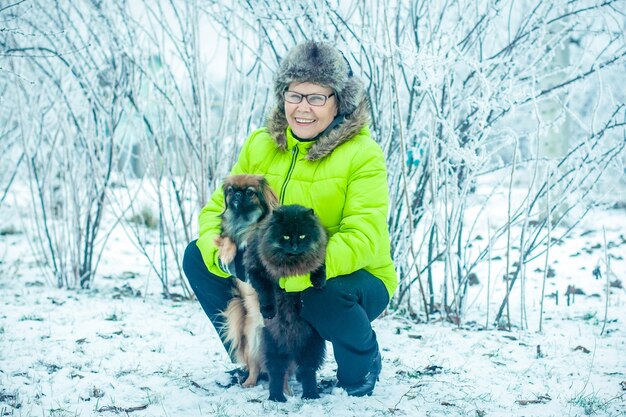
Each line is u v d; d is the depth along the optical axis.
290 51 3.32
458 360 3.98
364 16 4.75
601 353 4.12
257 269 3.01
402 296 5.16
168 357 3.94
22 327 4.47
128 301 5.46
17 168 6.34
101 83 5.88
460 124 5.00
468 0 4.97
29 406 3.09
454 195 4.79
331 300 3.05
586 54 5.18
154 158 5.52
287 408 3.11
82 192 6.52
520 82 5.07
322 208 3.29
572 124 11.06
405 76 4.88
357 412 3.10
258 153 3.56
